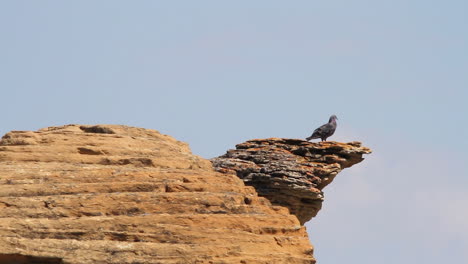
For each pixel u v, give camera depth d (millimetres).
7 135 61281
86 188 57250
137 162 60281
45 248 54219
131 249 54875
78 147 60344
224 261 55594
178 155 62781
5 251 53719
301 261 57375
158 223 56094
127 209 56562
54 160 59594
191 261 55156
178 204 57250
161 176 58750
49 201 56062
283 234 58406
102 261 54406
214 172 61219
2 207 55656
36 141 60781
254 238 57031
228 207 58031
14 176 57531
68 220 55406
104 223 55625
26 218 55344
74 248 54531
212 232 56500
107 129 62594
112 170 58562
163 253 55094
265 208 59938
